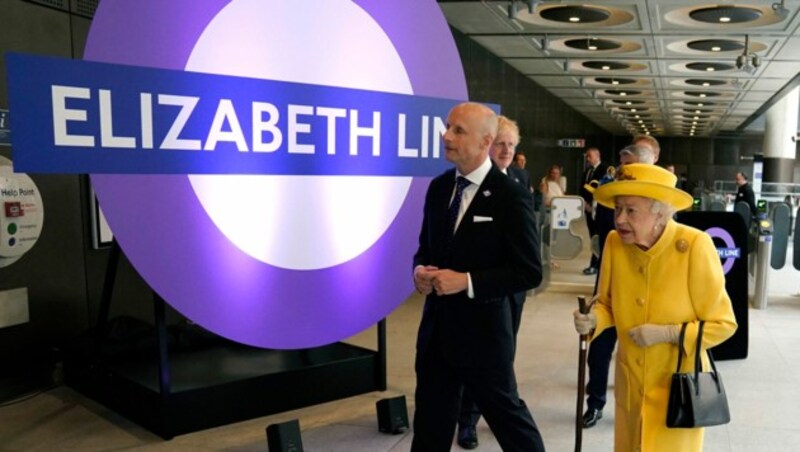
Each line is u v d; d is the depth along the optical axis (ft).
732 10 29.66
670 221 6.99
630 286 7.09
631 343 7.11
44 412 13.33
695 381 6.66
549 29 34.53
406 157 13.26
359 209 12.68
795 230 26.30
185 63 10.18
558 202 24.93
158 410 11.93
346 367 14.01
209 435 12.07
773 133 78.07
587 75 50.72
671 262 6.86
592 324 7.48
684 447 6.97
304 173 11.79
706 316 6.79
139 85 9.58
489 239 8.26
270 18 11.16
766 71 47.14
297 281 11.99
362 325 13.03
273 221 11.55
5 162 13.61
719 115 86.33
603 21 33.09
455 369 8.53
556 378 15.30
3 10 13.93
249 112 10.90
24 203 13.79
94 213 16.11
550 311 22.40
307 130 11.71
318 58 11.82
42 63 8.61
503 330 8.41
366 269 12.96
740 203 33.91
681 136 136.56
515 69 47.96
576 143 69.15
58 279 15.38
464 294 8.36
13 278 14.37
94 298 16.34
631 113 85.15
